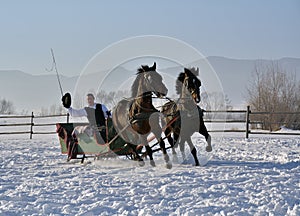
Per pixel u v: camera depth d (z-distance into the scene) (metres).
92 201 8.03
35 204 7.83
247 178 10.34
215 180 10.06
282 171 11.47
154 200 8.03
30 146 19.77
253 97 34.00
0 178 10.52
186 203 7.82
